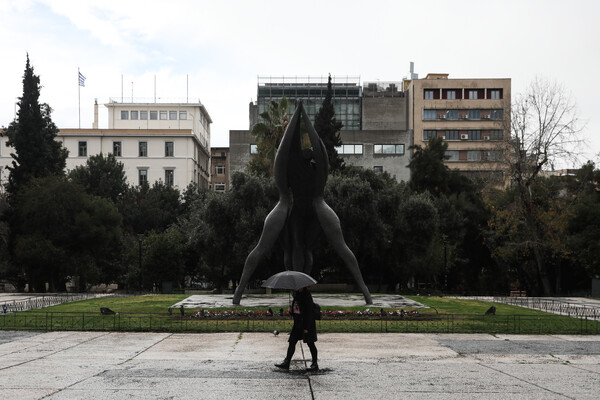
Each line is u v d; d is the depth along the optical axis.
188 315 17.48
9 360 10.45
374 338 13.52
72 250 44.81
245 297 27.09
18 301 25.53
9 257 44.59
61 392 7.72
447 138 85.19
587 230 42.94
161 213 67.12
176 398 7.41
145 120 100.12
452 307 21.70
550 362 10.39
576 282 49.50
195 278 61.28
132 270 48.03
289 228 22.23
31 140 48.53
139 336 13.89
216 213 36.84
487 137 84.88
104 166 70.94
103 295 30.81
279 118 44.06
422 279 51.59
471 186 54.47
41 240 41.97
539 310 21.39
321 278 43.91
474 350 11.80
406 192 45.94
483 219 50.69
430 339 13.40
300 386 8.17
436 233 43.19
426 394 7.71
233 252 36.84
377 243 38.25
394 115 85.88
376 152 75.81
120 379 8.63
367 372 9.29
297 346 12.20
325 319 16.88
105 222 46.16
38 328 15.28
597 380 8.73
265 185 37.91
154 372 9.23
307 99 85.62
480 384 8.38
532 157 43.38
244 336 13.79
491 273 54.97
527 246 44.59
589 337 13.99
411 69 96.94
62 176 51.12
